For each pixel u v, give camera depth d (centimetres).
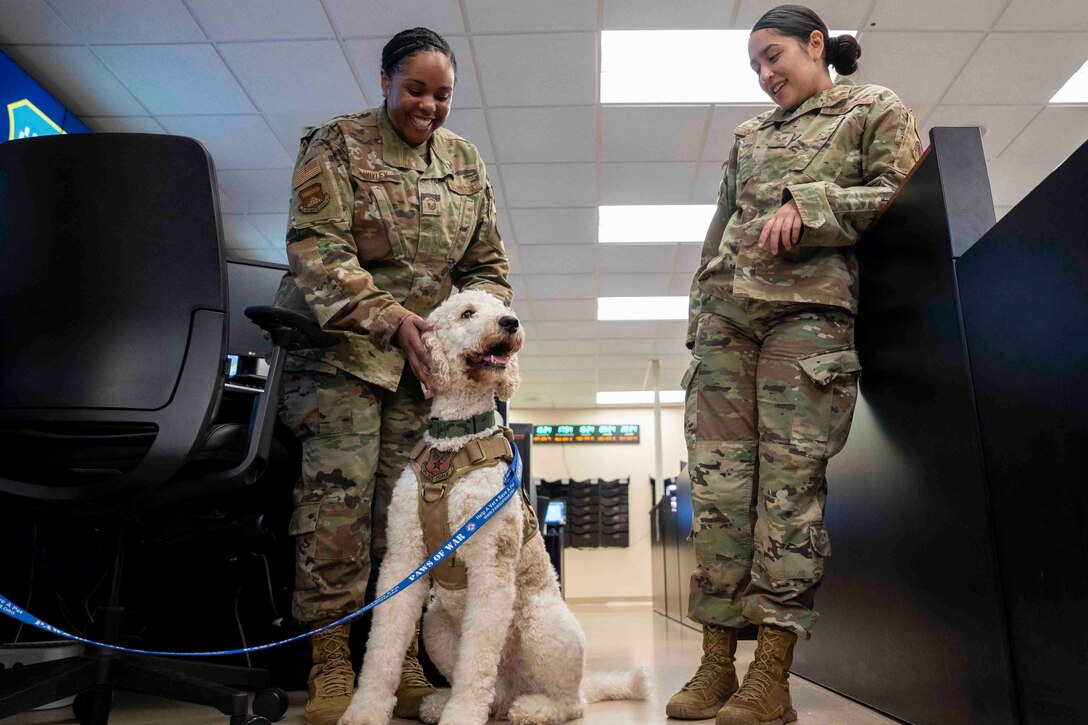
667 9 375
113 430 140
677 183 534
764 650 159
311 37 393
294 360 179
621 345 884
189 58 409
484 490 147
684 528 543
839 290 165
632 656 328
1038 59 412
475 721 135
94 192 142
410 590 148
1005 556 130
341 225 174
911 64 416
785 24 181
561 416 1162
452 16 378
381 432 186
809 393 162
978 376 138
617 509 1095
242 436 152
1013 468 127
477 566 147
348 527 168
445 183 192
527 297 739
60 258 141
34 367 138
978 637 136
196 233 144
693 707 165
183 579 236
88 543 240
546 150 491
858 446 192
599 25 385
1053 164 515
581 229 601
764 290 166
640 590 1072
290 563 227
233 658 227
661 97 441
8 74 403
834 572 208
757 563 162
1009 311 128
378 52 403
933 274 153
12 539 231
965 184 149
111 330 139
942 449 149
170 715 182
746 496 175
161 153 144
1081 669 111
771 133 184
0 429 138
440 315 159
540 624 158
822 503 164
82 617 237
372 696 140
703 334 186
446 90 183
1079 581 111
